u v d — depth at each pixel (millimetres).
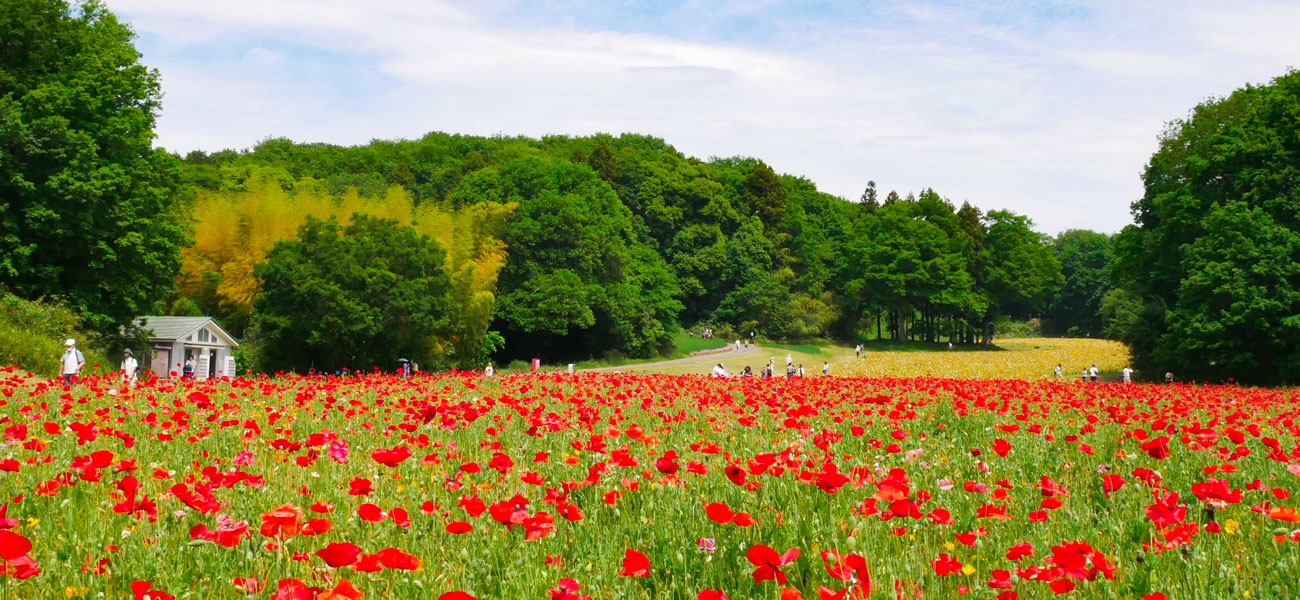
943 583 4164
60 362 25234
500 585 3943
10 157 32844
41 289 34281
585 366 73688
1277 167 46344
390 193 66500
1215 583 3986
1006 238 117250
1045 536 5020
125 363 25938
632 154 126250
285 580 3438
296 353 50750
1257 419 14477
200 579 3992
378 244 52031
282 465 6996
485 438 8781
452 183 108250
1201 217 48688
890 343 112312
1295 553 4383
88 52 38094
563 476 6539
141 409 11891
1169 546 4320
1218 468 7266
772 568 3523
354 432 9508
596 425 10805
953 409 12688
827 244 129000
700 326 107312
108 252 35219
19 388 15969
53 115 34688
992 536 5043
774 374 66062
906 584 3959
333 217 52312
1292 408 17500
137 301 38625
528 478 5582
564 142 167750
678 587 4004
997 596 3842
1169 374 46812
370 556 3531
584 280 81000
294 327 49062
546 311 75125
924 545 4676
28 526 4711
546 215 80562
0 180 33000
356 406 11875
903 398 16938
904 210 117375
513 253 80188
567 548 4664
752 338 102562
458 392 16594
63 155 33875
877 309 115188
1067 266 151250
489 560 4301
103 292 37312
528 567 4070
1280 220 46406
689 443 8727
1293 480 6840
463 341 61906
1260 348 45781
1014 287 115812
